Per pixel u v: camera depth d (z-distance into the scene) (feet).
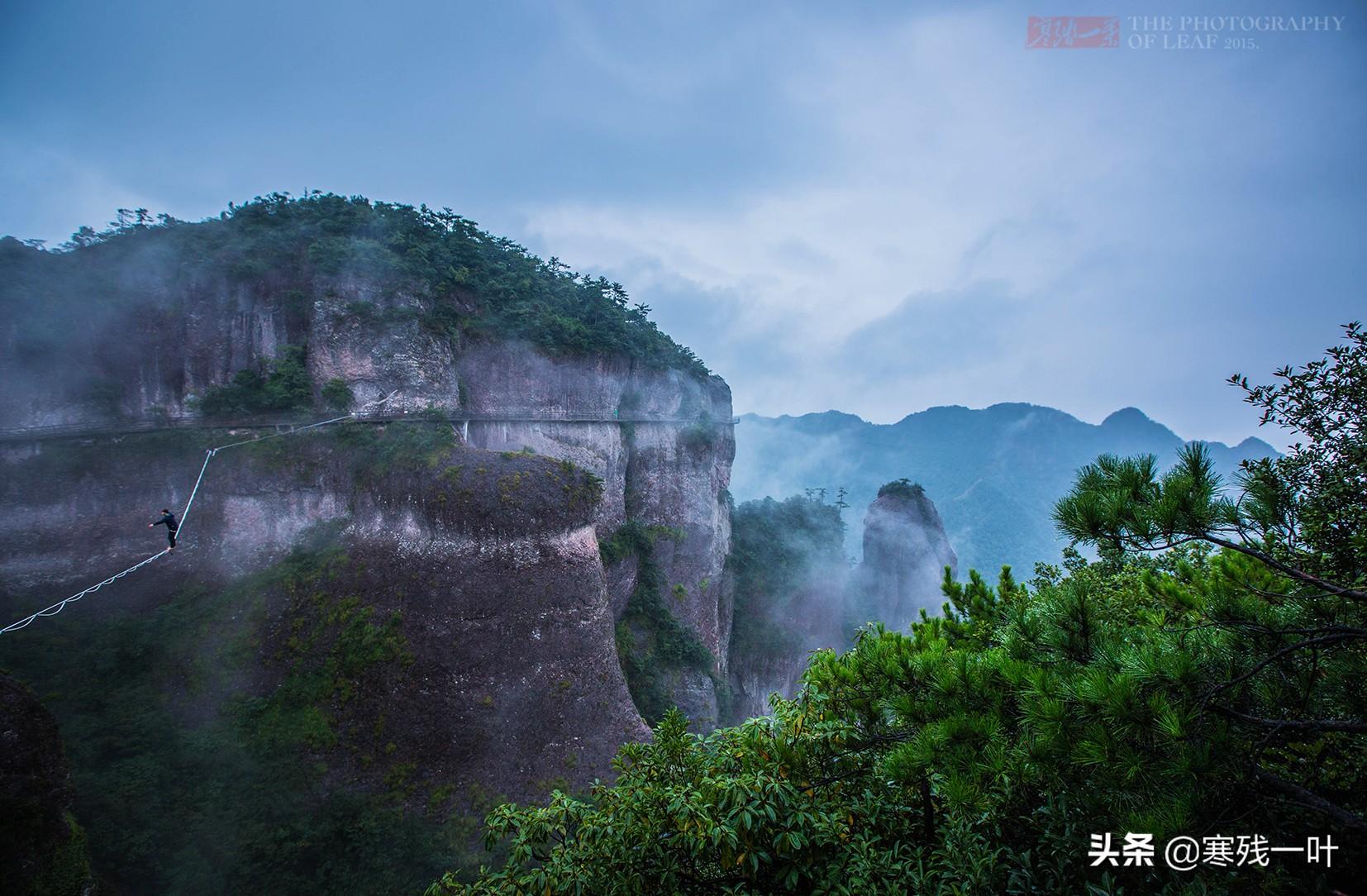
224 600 98.07
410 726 87.92
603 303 161.38
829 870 19.13
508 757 89.76
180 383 114.62
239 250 120.06
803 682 24.85
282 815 77.41
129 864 67.46
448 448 106.01
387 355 115.65
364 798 81.35
